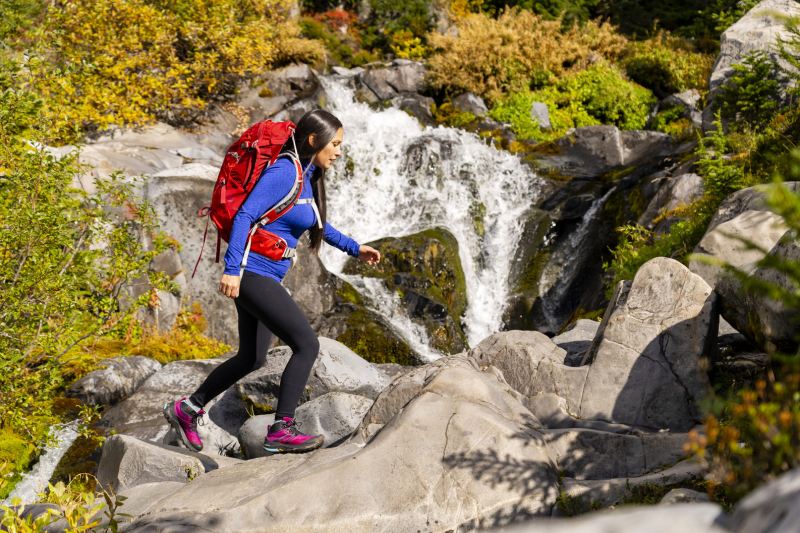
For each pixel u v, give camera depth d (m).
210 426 4.73
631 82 14.62
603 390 3.39
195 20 11.86
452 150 11.70
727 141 8.38
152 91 11.07
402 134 12.76
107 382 6.21
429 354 8.70
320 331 8.37
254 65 12.47
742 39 10.41
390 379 5.15
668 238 6.95
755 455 1.93
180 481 3.64
